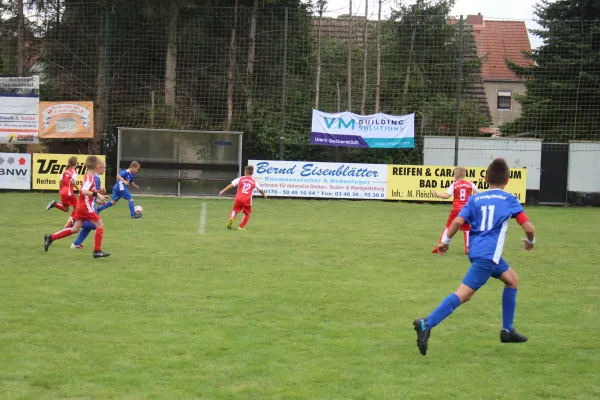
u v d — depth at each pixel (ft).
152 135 85.87
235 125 96.37
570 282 32.73
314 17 100.89
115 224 52.60
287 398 16.87
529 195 90.17
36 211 60.70
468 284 20.43
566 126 101.91
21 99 83.10
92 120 83.82
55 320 23.59
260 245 42.65
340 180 83.71
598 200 89.35
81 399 16.56
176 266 34.50
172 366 19.07
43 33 93.76
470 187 41.88
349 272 34.01
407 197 83.76
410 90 99.04
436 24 97.19
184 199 81.46
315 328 23.31
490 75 138.62
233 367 19.08
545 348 21.53
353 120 85.87
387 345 21.49
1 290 28.04
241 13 96.12
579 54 100.12
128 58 93.97
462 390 17.66
